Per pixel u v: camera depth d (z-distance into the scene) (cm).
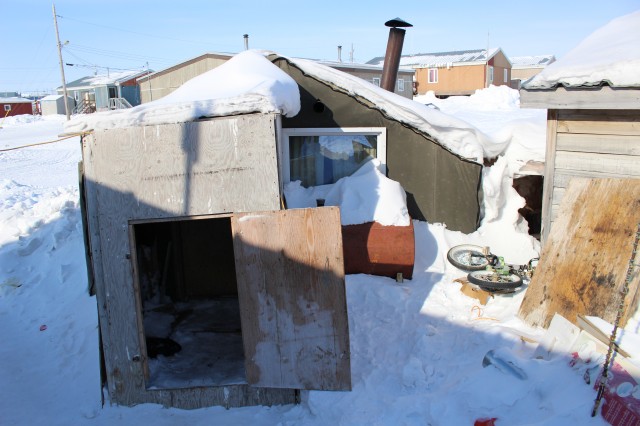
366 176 664
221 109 458
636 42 531
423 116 672
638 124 518
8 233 909
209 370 535
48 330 651
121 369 486
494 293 572
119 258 470
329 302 453
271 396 485
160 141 457
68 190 1164
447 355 485
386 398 448
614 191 496
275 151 456
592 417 346
